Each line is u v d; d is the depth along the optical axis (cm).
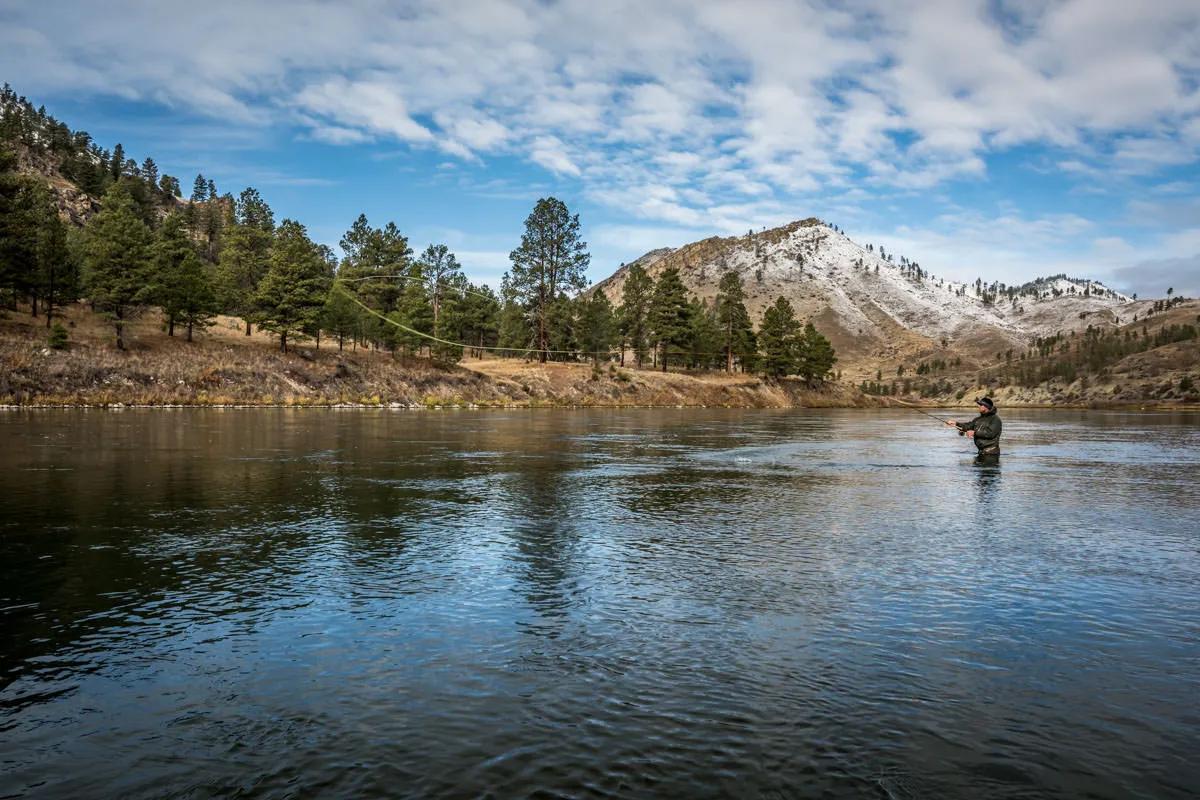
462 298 10425
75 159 18425
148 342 6475
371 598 700
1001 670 527
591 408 7606
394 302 9425
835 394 11931
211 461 1888
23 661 536
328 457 2030
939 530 1075
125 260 6238
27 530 1010
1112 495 1474
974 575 804
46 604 675
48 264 6600
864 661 543
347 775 378
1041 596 721
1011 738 423
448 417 4809
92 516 1118
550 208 9275
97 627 612
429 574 794
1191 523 1142
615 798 355
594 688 490
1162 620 648
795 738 421
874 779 376
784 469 1931
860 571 820
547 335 9650
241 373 6141
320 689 488
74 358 5525
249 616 643
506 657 547
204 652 556
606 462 2039
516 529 1053
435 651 560
